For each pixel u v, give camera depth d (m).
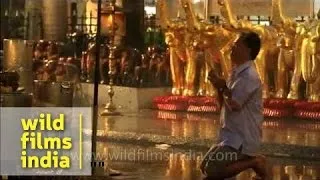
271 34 23.86
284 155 17.23
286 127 20.84
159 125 20.98
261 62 23.92
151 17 30.06
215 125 21.16
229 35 24.39
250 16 27.67
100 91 26.52
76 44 27.20
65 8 26.09
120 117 23.28
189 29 25.20
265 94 23.97
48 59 21.19
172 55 25.88
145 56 27.47
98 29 13.58
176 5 28.44
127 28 29.42
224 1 24.33
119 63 26.89
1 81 12.25
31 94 12.74
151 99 26.69
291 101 23.48
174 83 26.16
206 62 25.19
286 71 24.00
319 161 16.84
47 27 24.78
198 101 24.98
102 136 19.47
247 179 14.20
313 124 21.84
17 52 14.29
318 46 22.97
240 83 13.00
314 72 23.17
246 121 13.15
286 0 26.62
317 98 23.41
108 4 27.44
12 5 20.36
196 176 14.62
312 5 26.33
